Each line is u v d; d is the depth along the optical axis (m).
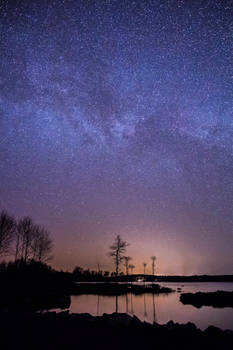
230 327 14.38
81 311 19.27
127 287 49.12
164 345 6.77
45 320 10.01
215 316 18.58
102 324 9.14
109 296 33.94
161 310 21.62
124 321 9.50
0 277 31.14
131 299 30.62
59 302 22.88
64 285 42.12
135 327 8.67
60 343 6.92
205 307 24.41
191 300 28.53
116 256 54.25
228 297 29.25
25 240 38.59
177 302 28.20
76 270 81.19
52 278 40.25
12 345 6.76
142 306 24.06
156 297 34.25
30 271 36.12
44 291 29.47
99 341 7.11
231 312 20.66
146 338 7.39
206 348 6.56
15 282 30.44
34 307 19.62
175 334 7.76
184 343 6.94
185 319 17.22
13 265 35.28
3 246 32.41
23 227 38.81
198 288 55.06
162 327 8.68
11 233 33.41
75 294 36.09
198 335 7.70
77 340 7.20
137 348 6.53
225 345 6.78
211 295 30.42
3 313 11.78
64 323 9.40
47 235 41.50
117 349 6.43
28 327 8.77
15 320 10.03
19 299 22.06
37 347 6.60
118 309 21.36
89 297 31.83
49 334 7.83
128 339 7.28
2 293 23.41
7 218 33.22
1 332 8.09
